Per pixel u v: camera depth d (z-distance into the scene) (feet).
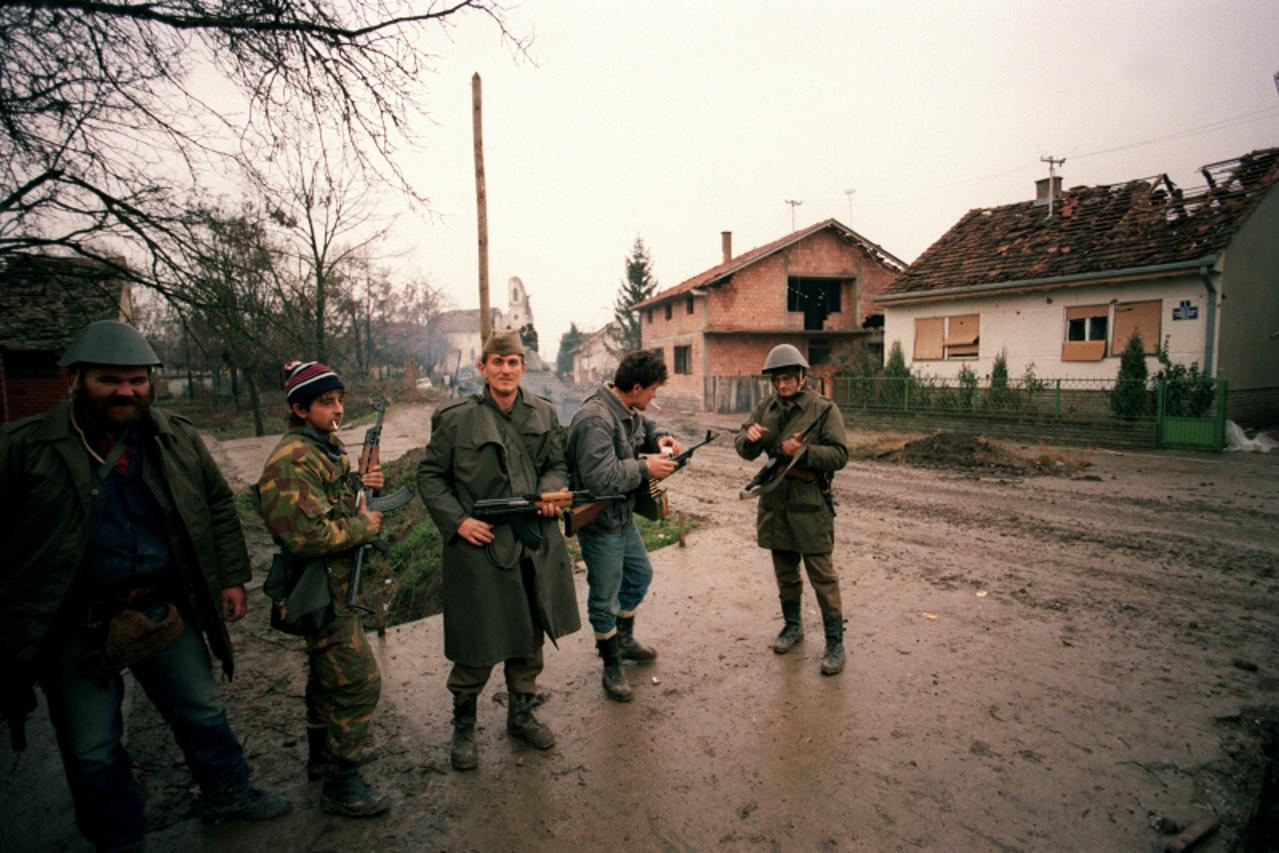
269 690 11.89
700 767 9.16
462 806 8.46
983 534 21.07
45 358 50.29
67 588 6.55
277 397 110.11
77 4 11.78
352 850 7.69
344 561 8.25
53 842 7.93
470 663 8.87
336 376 8.35
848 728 9.99
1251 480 29.14
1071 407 46.21
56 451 6.61
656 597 15.89
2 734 10.50
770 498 12.22
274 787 8.96
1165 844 7.52
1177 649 12.45
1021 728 9.88
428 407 104.22
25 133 13.73
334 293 60.18
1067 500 25.89
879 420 56.95
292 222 18.89
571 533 9.91
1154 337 44.45
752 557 18.99
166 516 7.27
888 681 11.43
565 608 9.59
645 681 11.72
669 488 31.68
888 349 63.21
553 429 10.11
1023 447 41.34
